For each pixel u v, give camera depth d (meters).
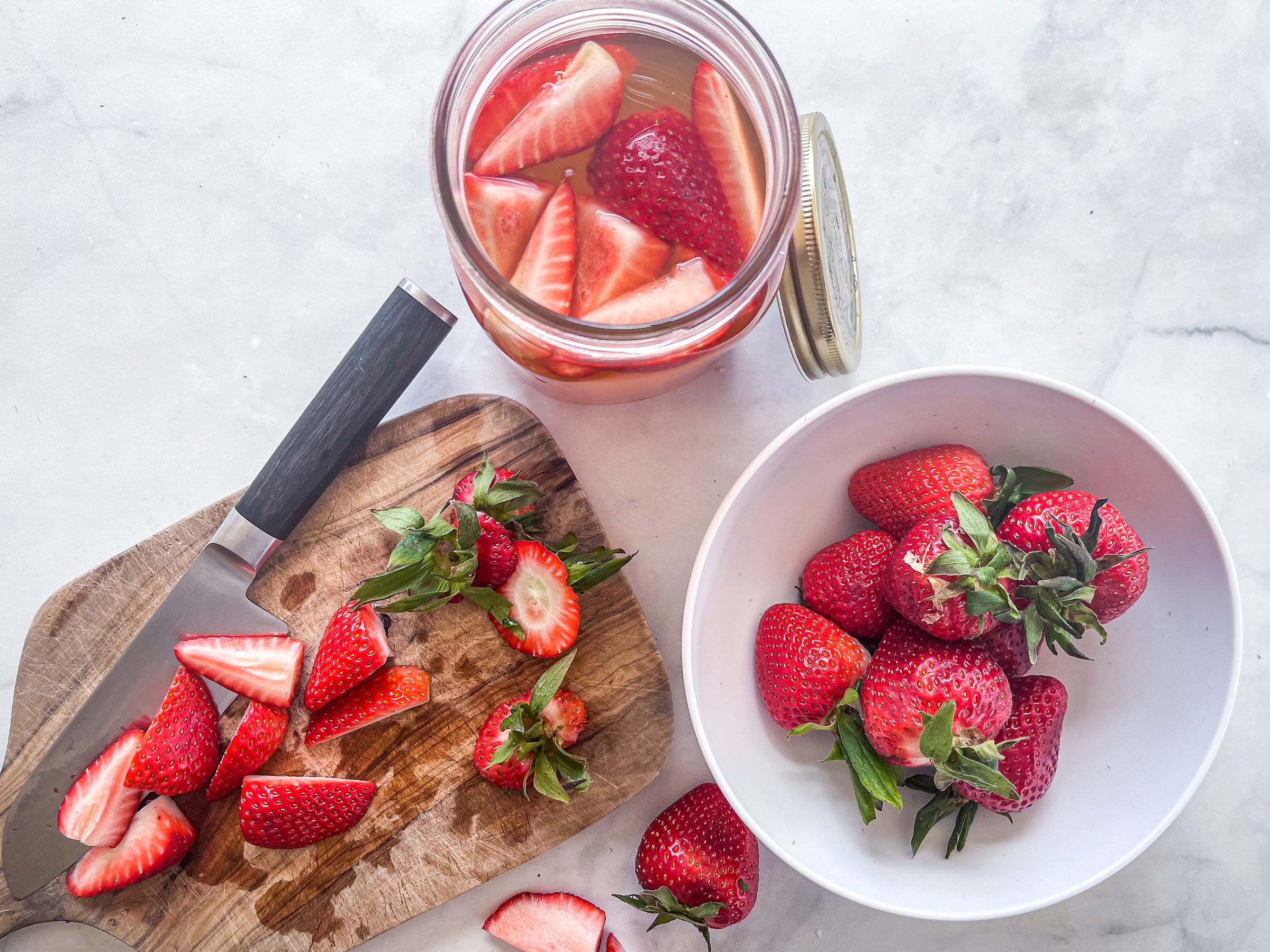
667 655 0.47
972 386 0.40
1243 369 0.47
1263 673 0.48
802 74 0.46
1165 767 0.41
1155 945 0.48
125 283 0.46
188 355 0.46
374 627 0.42
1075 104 0.47
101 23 0.45
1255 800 0.48
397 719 0.44
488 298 0.33
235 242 0.46
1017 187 0.47
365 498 0.43
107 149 0.46
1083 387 0.48
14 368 0.46
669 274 0.35
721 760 0.41
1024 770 0.40
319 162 0.46
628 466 0.46
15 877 0.43
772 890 0.48
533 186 0.35
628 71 0.35
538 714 0.40
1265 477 0.48
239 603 0.43
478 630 0.44
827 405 0.39
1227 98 0.47
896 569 0.39
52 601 0.43
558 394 0.41
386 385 0.42
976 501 0.40
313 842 0.43
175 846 0.43
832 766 0.43
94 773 0.43
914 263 0.47
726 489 0.47
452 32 0.46
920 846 0.42
